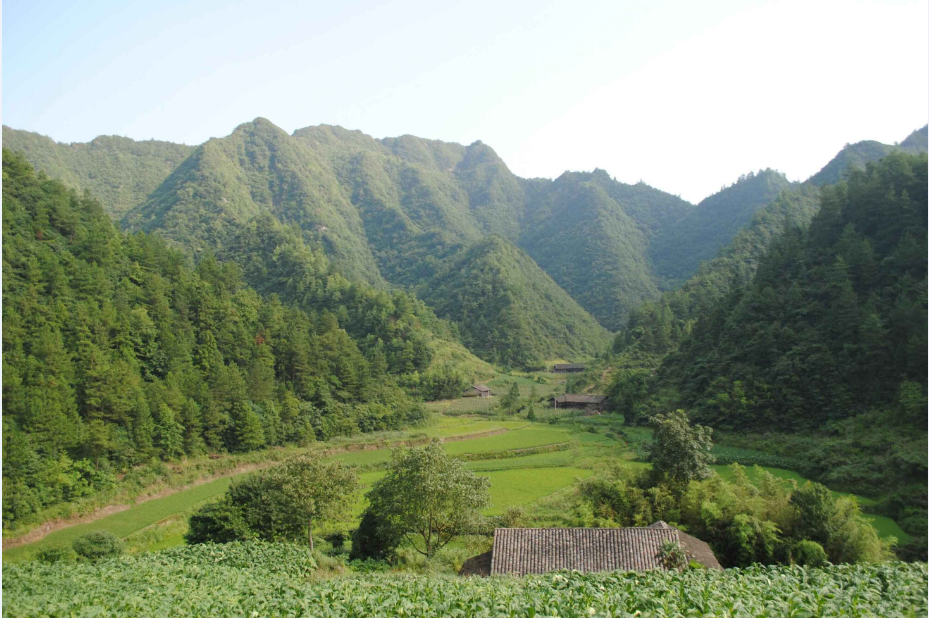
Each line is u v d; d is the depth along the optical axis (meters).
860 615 18.06
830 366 79.38
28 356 65.38
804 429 76.38
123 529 53.41
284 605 22.30
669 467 48.81
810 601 19.23
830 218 103.25
